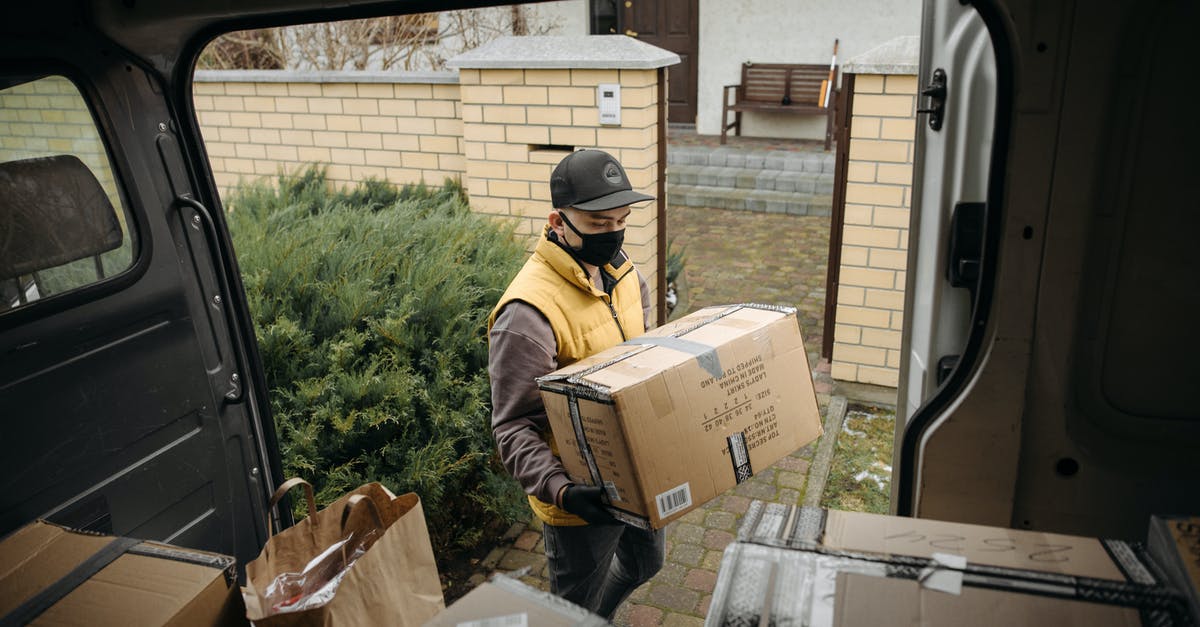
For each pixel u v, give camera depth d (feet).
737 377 6.22
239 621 5.12
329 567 6.01
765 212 27.35
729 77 33.96
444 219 14.87
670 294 18.90
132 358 6.73
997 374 4.74
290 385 10.49
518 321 6.68
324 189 17.98
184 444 7.20
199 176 7.38
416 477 9.78
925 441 4.98
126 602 4.68
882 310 14.16
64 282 6.23
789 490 12.01
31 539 5.26
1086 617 3.45
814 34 32.17
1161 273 4.45
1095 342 4.62
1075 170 4.33
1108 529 4.94
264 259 12.00
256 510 8.02
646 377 5.76
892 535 4.02
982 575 3.68
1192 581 3.43
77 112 6.34
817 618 3.51
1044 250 4.48
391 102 17.63
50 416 6.11
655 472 5.77
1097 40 4.15
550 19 29.55
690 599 9.85
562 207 6.72
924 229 5.88
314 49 24.21
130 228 6.75
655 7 34.73
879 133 13.20
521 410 6.74
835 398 14.48
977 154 5.13
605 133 15.26
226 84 19.15
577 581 7.29
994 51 4.28
